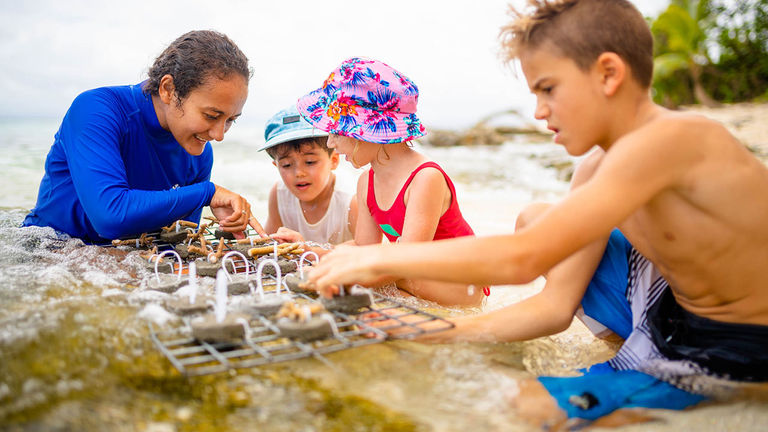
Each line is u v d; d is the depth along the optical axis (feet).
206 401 3.90
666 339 5.07
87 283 6.21
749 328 4.71
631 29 4.60
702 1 69.72
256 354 4.56
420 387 4.25
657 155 4.29
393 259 4.43
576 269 5.77
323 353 4.62
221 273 4.80
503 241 4.27
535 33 4.79
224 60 7.85
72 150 7.78
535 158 30.04
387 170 8.36
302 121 9.71
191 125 8.02
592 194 4.25
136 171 8.66
